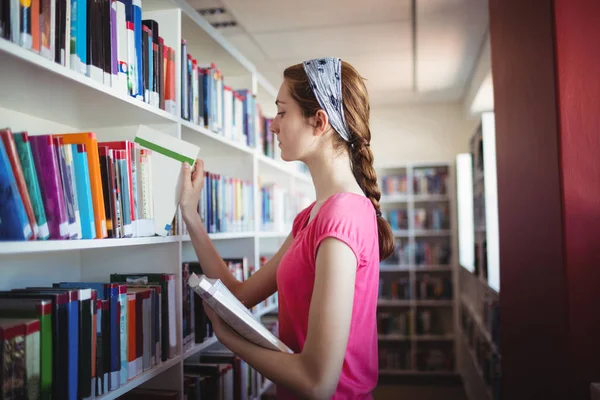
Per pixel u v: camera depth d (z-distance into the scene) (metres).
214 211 1.86
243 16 2.94
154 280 1.44
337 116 1.02
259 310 2.38
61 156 1.00
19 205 0.88
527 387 1.90
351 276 0.87
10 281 1.22
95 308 1.10
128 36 1.27
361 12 2.88
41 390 0.94
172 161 1.39
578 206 1.44
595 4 1.46
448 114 5.06
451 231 4.72
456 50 3.56
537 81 1.64
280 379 0.86
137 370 1.27
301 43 3.44
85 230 1.07
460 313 4.62
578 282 1.43
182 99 1.61
